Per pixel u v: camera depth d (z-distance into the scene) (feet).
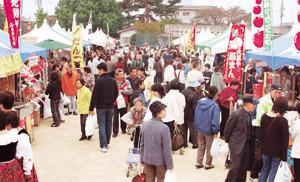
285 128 21.62
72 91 48.49
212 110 27.20
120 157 31.37
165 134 19.27
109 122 33.09
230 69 34.88
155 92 27.91
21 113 31.81
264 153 22.44
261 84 36.99
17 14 30.19
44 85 48.39
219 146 27.43
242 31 34.40
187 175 27.27
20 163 18.29
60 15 174.19
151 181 20.13
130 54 97.55
